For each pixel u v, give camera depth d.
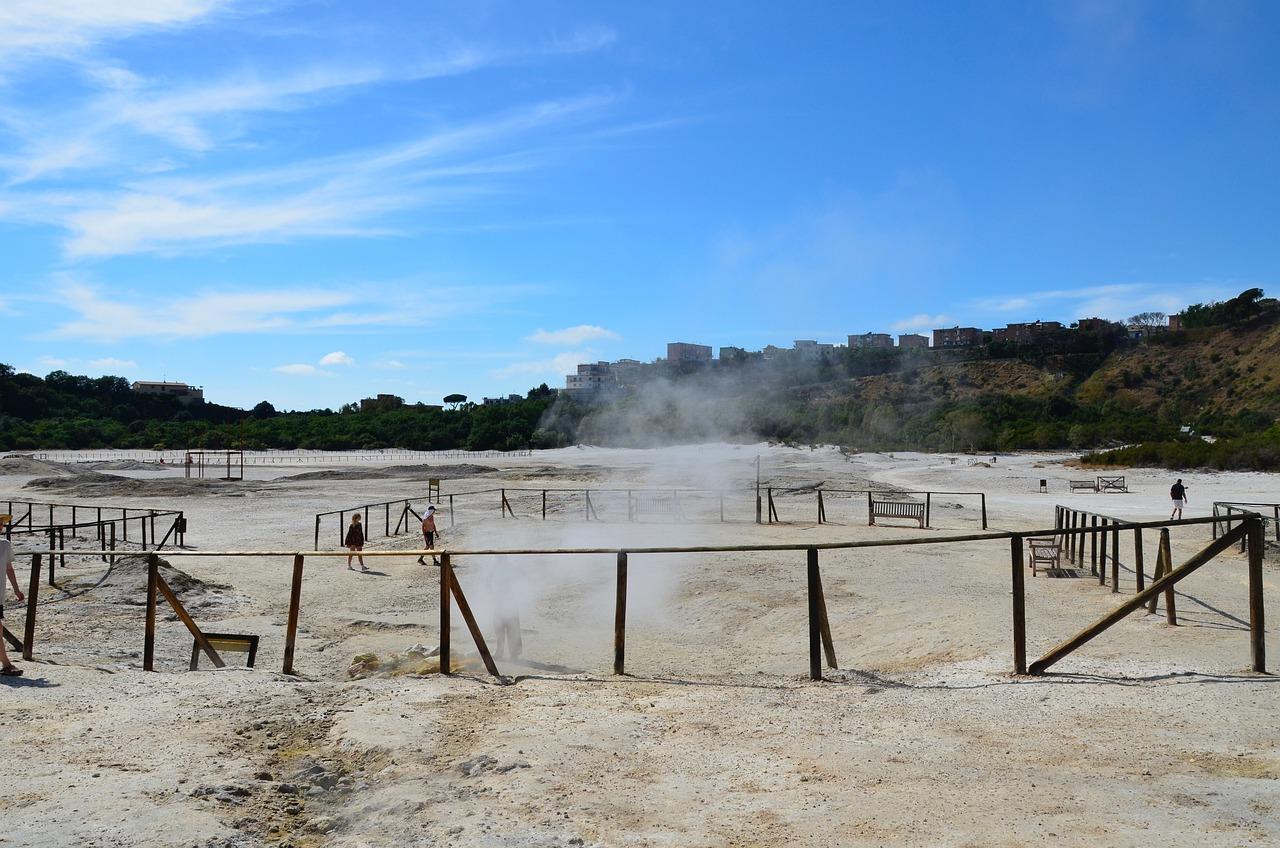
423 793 4.73
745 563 17.38
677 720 6.13
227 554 8.34
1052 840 4.02
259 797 4.84
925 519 25.67
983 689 6.91
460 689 7.17
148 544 22.50
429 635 12.47
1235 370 109.06
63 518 31.81
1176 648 8.30
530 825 4.27
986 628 10.08
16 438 109.31
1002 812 4.36
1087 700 6.40
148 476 60.78
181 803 4.61
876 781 4.85
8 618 12.40
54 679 7.32
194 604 14.19
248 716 6.31
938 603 12.41
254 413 160.75
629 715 6.27
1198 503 34.00
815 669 7.55
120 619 12.73
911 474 51.25
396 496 39.81
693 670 9.72
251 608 14.41
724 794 4.69
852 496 35.50
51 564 14.66
